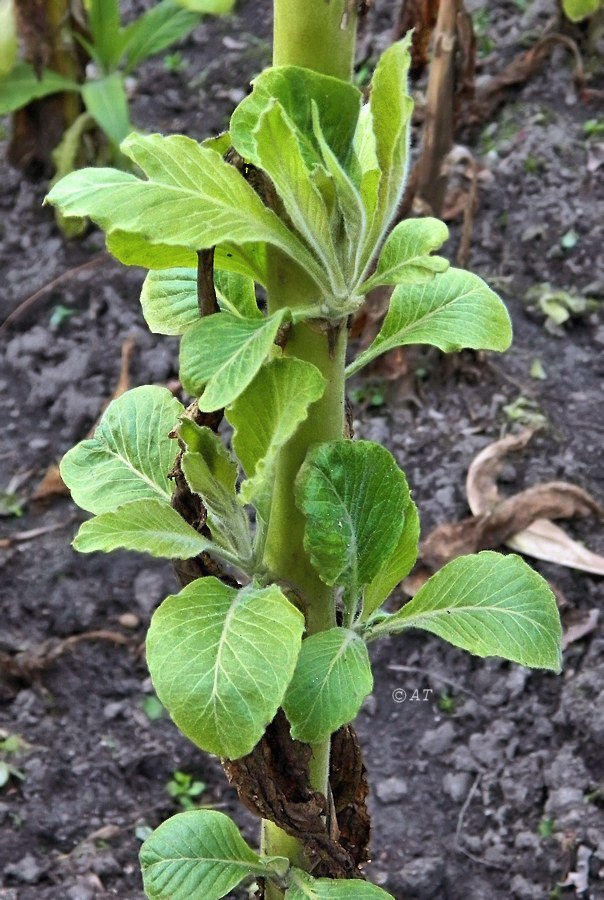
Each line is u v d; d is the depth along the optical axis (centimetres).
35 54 224
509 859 146
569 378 201
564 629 166
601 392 198
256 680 93
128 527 98
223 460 98
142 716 165
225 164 94
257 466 91
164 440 107
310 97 94
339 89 94
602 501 181
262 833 112
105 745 161
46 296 223
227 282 104
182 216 92
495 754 157
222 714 93
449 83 183
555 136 230
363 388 201
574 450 188
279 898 112
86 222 233
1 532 190
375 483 100
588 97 235
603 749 151
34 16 221
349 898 105
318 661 98
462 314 105
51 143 239
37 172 244
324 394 99
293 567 103
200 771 159
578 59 234
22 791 154
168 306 105
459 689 165
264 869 107
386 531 101
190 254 97
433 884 144
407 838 150
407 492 102
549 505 175
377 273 97
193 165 93
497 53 249
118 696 168
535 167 226
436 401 200
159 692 94
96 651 172
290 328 98
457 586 104
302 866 109
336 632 100
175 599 97
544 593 104
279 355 99
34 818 151
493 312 105
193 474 97
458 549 174
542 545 175
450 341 104
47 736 161
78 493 106
